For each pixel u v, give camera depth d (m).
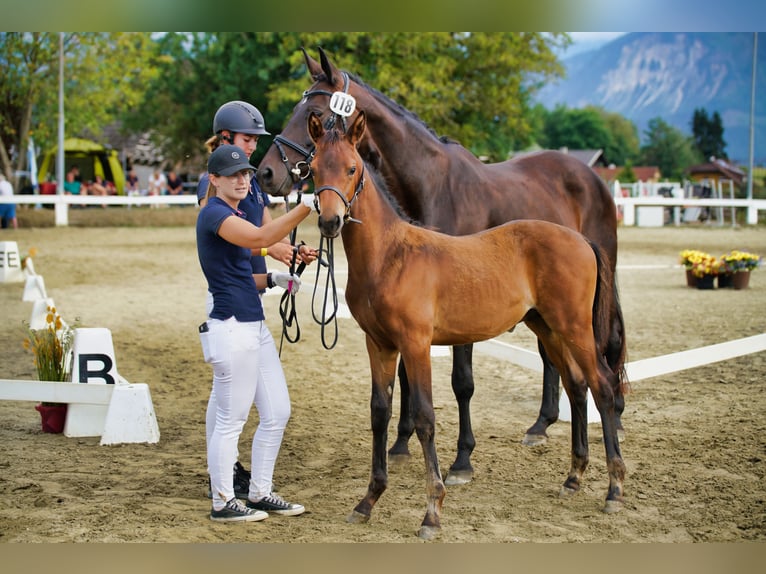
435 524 3.77
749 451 4.92
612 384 4.20
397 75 20.62
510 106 23.31
